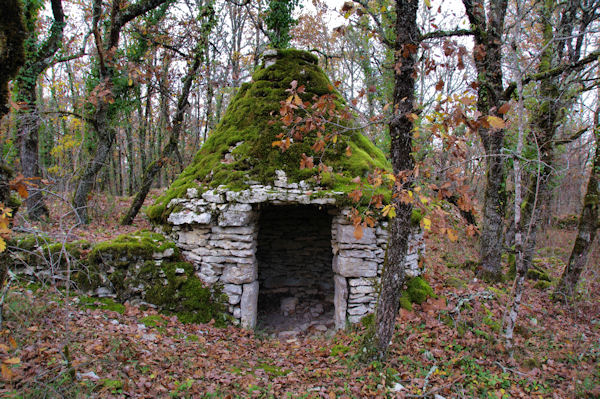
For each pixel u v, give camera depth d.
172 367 3.70
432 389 3.69
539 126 6.46
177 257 5.36
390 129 3.85
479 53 3.96
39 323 3.57
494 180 6.90
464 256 8.55
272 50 6.52
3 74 1.93
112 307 4.64
